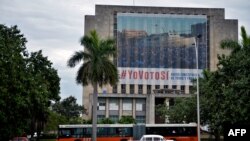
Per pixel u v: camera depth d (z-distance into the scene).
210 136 72.25
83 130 56.12
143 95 107.38
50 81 64.38
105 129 56.31
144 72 115.75
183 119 64.19
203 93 58.22
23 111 45.78
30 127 65.56
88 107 114.31
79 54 48.62
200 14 119.44
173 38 117.19
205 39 118.44
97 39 49.47
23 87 43.56
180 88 115.88
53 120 106.12
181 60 116.81
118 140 56.09
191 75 116.44
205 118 56.56
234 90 33.50
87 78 47.94
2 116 40.59
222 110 37.66
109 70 48.06
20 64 45.81
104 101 107.88
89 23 119.00
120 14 117.44
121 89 114.56
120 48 116.06
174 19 117.94
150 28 117.25
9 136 45.12
